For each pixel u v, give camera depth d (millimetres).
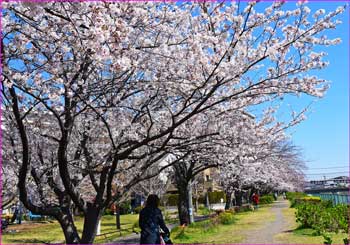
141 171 8102
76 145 8953
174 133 8969
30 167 7461
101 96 7281
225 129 9281
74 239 7340
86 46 5090
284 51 6676
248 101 8219
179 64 6777
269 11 6613
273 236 13750
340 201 26375
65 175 6906
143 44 6367
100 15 5016
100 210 7430
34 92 6113
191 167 18281
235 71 6539
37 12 4961
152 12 6312
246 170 16375
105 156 7824
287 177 41344
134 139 8398
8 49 5871
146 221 7672
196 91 6988
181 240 13594
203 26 6926
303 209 16250
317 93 7105
